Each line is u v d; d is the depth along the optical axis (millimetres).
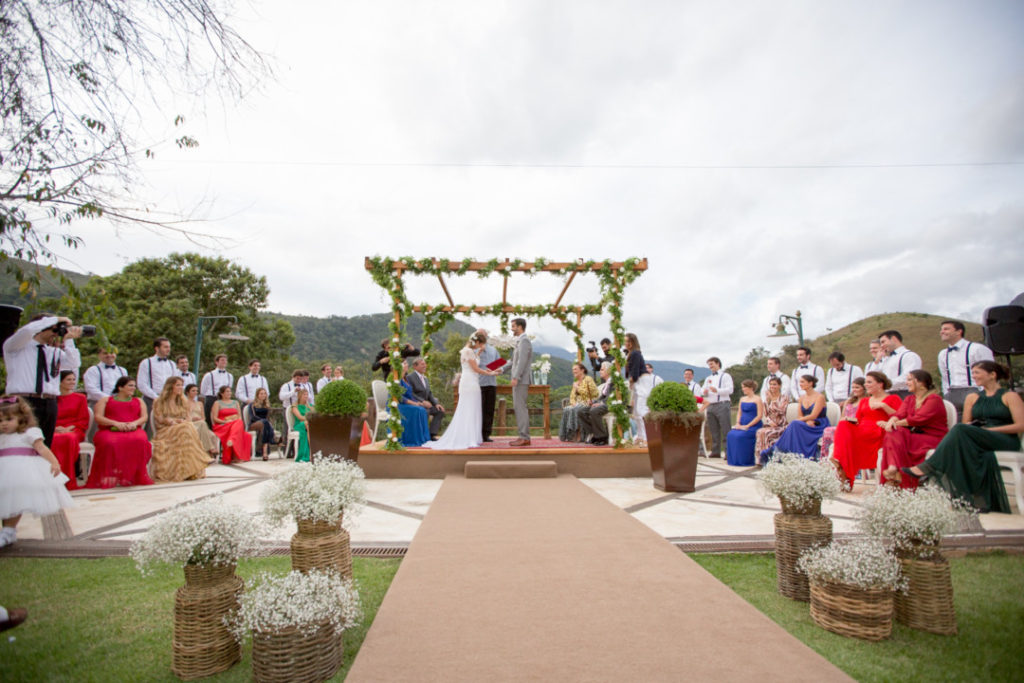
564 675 1948
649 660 2061
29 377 5430
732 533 4090
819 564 2559
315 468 2973
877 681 2023
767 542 3725
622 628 2346
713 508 5098
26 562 3539
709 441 10820
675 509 5047
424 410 8703
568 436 9797
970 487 4688
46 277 3436
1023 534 3781
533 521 4375
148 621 2635
